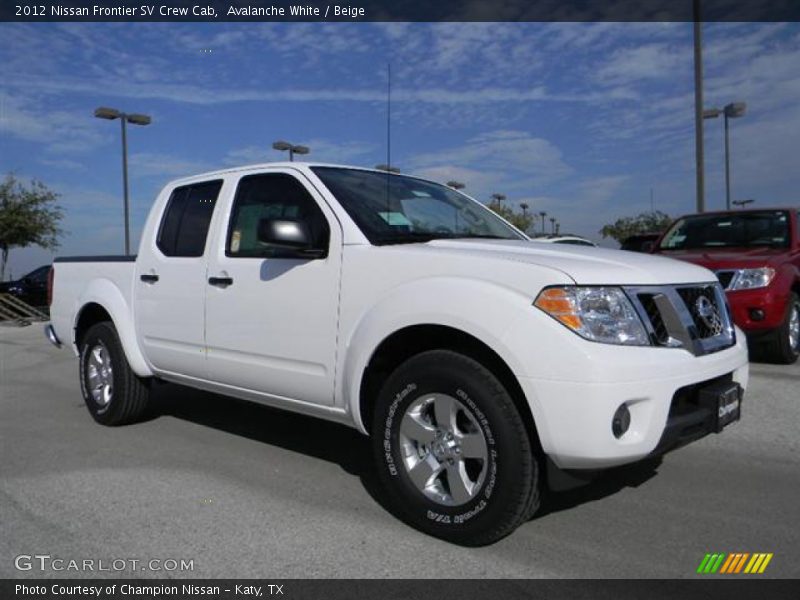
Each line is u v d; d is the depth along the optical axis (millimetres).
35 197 35031
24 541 3453
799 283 7742
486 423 3139
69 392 7465
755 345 7531
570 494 3975
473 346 3352
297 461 4711
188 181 5109
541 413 2973
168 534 3516
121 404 5516
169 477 4395
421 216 4320
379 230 3895
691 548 3289
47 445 5184
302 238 3754
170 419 5926
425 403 3418
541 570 3086
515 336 3029
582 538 3402
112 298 5473
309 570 3117
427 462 3404
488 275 3227
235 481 4305
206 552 3307
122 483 4285
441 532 3346
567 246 3807
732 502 3846
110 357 5562
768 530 3479
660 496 3939
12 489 4195
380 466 3590
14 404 6797
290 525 3609
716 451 4715
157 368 5195
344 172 4398
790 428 5211
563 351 2936
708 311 3537
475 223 4648
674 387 3080
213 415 6051
